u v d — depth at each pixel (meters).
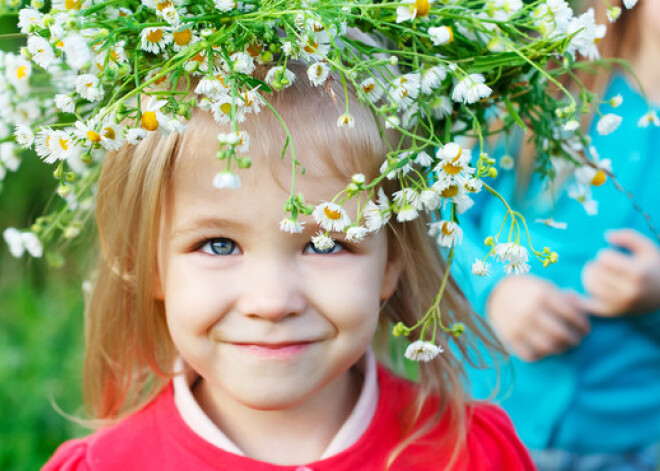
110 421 0.70
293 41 0.50
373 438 0.62
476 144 0.81
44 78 0.59
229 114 0.50
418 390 0.67
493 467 0.66
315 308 0.55
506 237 0.81
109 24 0.51
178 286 0.56
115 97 0.53
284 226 0.49
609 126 0.58
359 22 0.54
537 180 0.80
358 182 0.50
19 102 0.58
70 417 0.72
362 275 0.56
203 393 0.64
